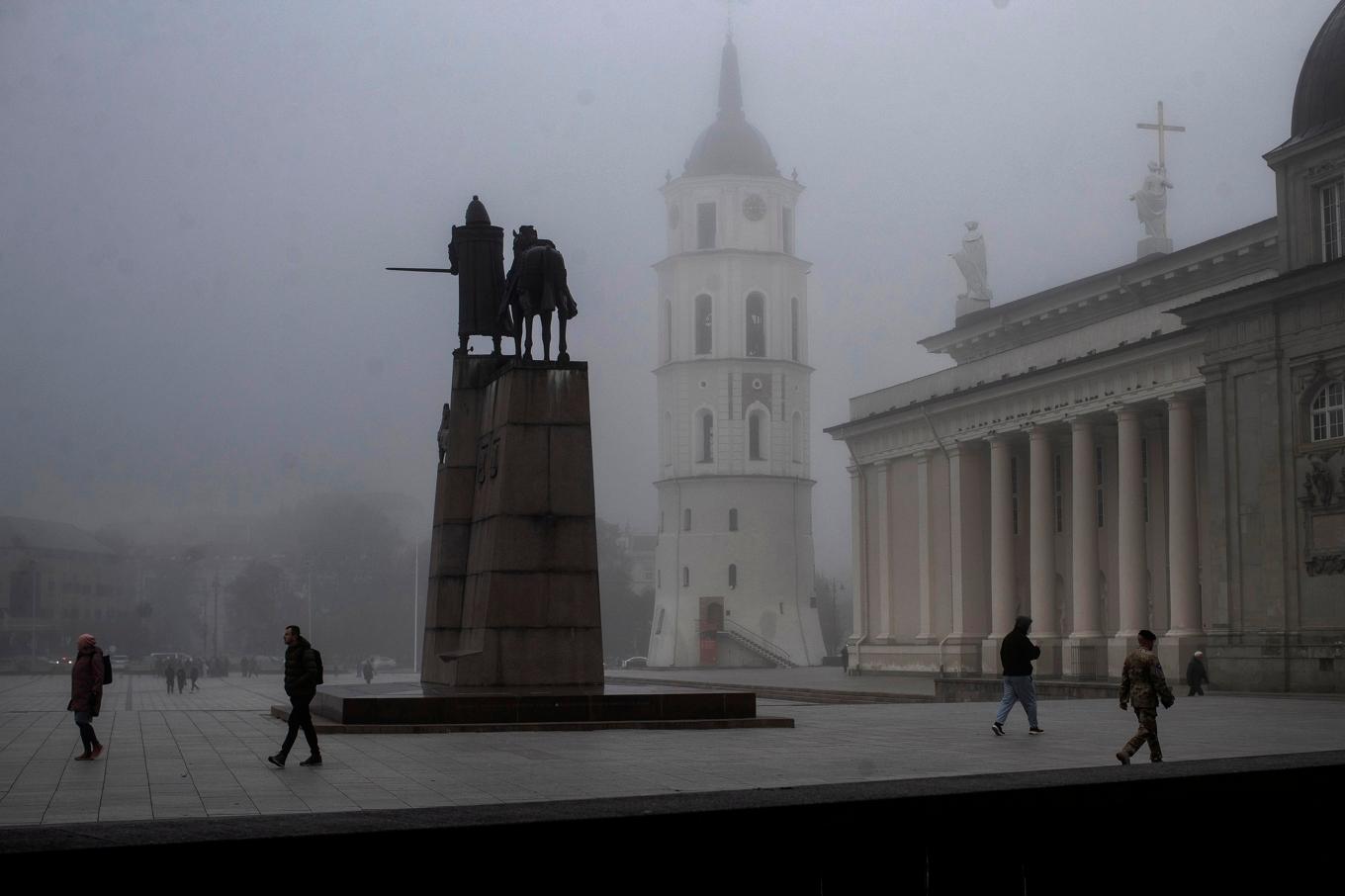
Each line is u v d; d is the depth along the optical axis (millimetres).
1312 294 41688
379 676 107250
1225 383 44438
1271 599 42375
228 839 5719
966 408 65750
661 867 6441
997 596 63062
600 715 24484
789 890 6688
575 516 25109
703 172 113625
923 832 6918
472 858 6094
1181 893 7594
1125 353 53875
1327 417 41531
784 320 112812
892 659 72125
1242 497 43625
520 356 25781
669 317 113688
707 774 16406
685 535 110312
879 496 74000
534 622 24875
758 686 51500
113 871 5508
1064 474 64562
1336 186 42281
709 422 111250
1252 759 8219
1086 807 7273
